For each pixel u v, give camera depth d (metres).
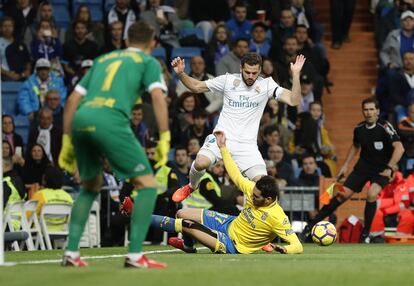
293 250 29.67
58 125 50.09
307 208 47.03
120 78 21.98
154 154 43.69
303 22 59.41
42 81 53.25
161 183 43.06
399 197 45.44
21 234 36.19
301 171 49.88
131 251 22.05
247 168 34.12
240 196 44.47
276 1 59.84
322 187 46.56
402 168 51.28
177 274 20.34
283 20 58.00
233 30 58.59
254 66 33.84
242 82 34.31
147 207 21.98
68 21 60.19
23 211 39.00
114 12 57.06
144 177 22.02
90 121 21.64
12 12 56.47
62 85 53.91
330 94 60.47
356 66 61.81
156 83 22.03
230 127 34.31
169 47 57.59
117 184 45.09
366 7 64.25
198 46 58.22
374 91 59.81
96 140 21.75
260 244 30.12
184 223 30.03
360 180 43.91
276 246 29.64
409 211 44.91
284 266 23.25
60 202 40.97
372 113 43.22
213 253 30.59
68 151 22.53
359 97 60.69
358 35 62.91
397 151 43.28
